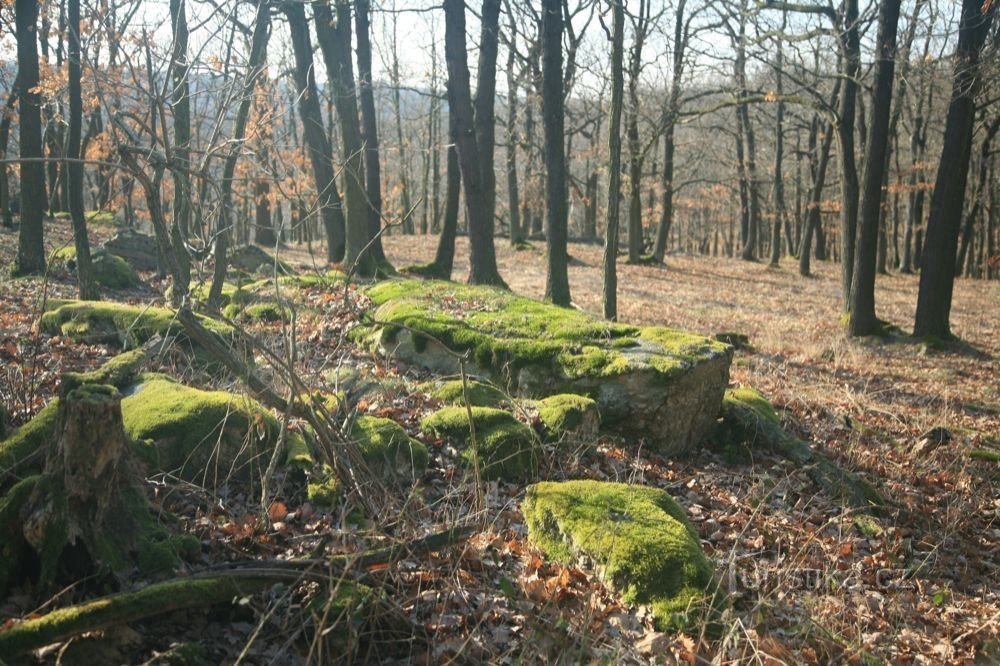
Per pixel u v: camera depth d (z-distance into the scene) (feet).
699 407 26.50
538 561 16.46
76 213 34.24
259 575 13.00
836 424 32.71
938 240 55.21
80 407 12.56
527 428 22.06
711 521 20.84
